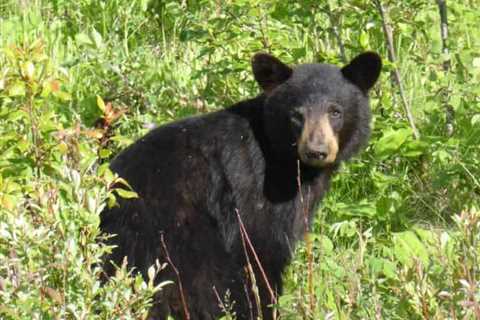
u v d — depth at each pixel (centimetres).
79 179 858
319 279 1028
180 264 1006
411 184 1314
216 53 1498
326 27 1479
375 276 988
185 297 999
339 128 1094
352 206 1221
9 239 812
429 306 854
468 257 869
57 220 831
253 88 1338
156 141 1064
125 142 1046
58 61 1516
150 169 1040
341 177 1280
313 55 1398
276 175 1079
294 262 1110
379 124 1280
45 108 1248
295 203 1085
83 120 1325
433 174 1298
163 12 1641
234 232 1060
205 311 1008
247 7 1323
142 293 812
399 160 1323
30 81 1007
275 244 1074
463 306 822
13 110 1033
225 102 1338
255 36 1341
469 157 1295
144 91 1361
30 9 1692
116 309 803
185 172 1051
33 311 787
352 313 931
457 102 1307
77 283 809
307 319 886
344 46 1373
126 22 1620
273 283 1075
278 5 1340
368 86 1121
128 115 1341
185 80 1466
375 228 1228
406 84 1467
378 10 1364
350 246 1159
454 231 1220
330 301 946
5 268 806
